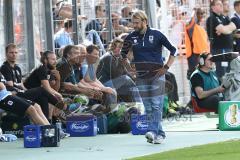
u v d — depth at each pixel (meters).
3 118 31.66
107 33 39.81
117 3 40.91
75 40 38.31
